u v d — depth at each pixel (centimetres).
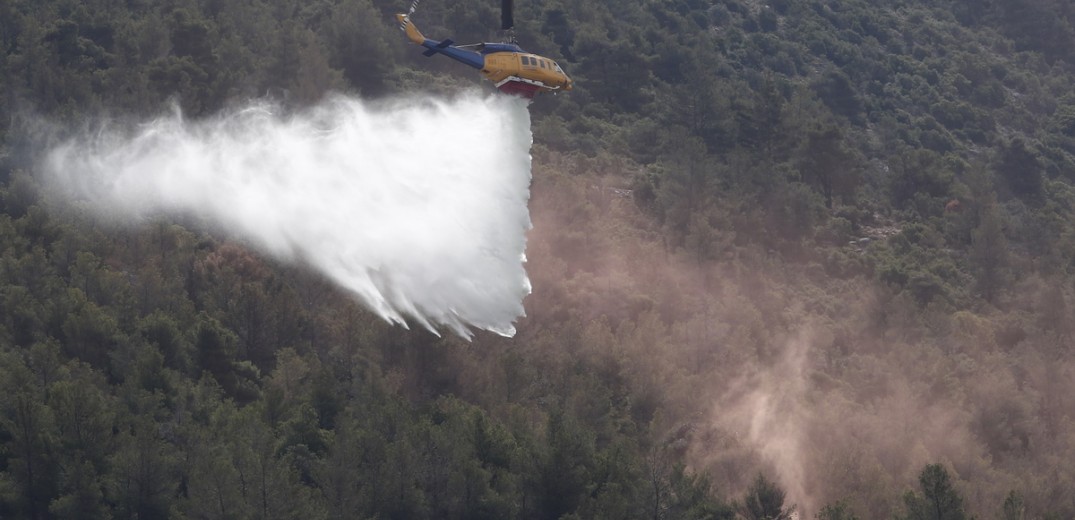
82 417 15262
